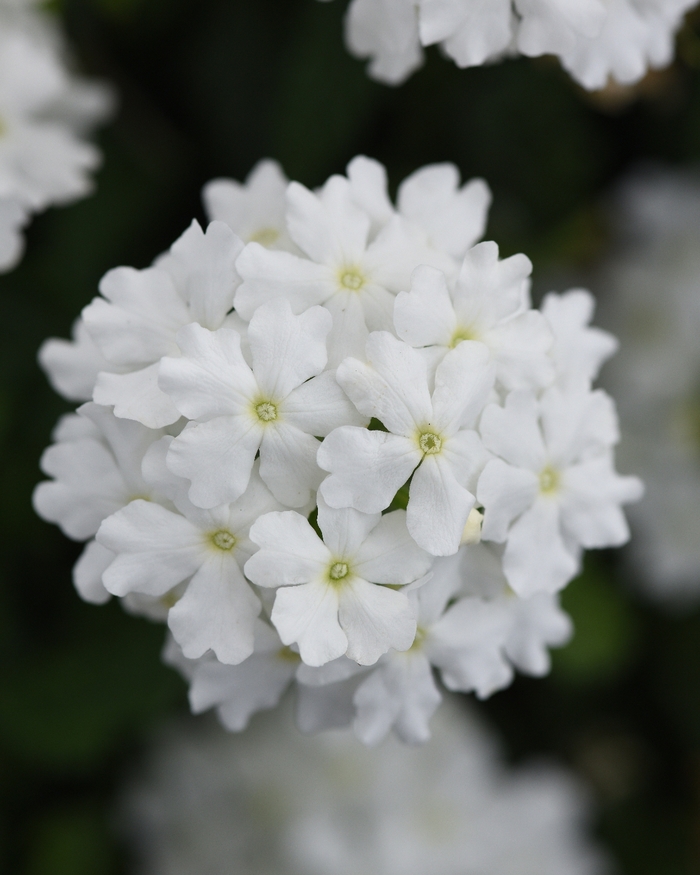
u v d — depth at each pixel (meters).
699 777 0.37
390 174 0.36
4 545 0.34
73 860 0.35
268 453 0.27
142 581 0.28
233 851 0.35
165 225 0.35
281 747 0.35
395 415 0.27
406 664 0.28
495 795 0.36
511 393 0.28
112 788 0.36
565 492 0.29
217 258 0.28
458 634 0.29
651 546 0.36
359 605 0.27
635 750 0.38
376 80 0.35
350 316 0.28
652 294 0.36
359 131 0.35
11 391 0.34
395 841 0.34
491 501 0.28
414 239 0.29
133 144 0.36
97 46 0.35
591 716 0.37
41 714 0.34
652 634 0.37
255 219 0.30
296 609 0.27
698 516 0.36
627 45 0.30
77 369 0.29
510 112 0.36
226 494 0.27
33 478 0.34
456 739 0.35
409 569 0.27
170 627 0.28
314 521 0.28
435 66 0.35
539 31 0.29
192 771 0.35
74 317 0.35
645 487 0.36
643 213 0.36
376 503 0.27
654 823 0.38
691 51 0.34
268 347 0.27
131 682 0.35
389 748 0.35
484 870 0.35
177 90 0.36
